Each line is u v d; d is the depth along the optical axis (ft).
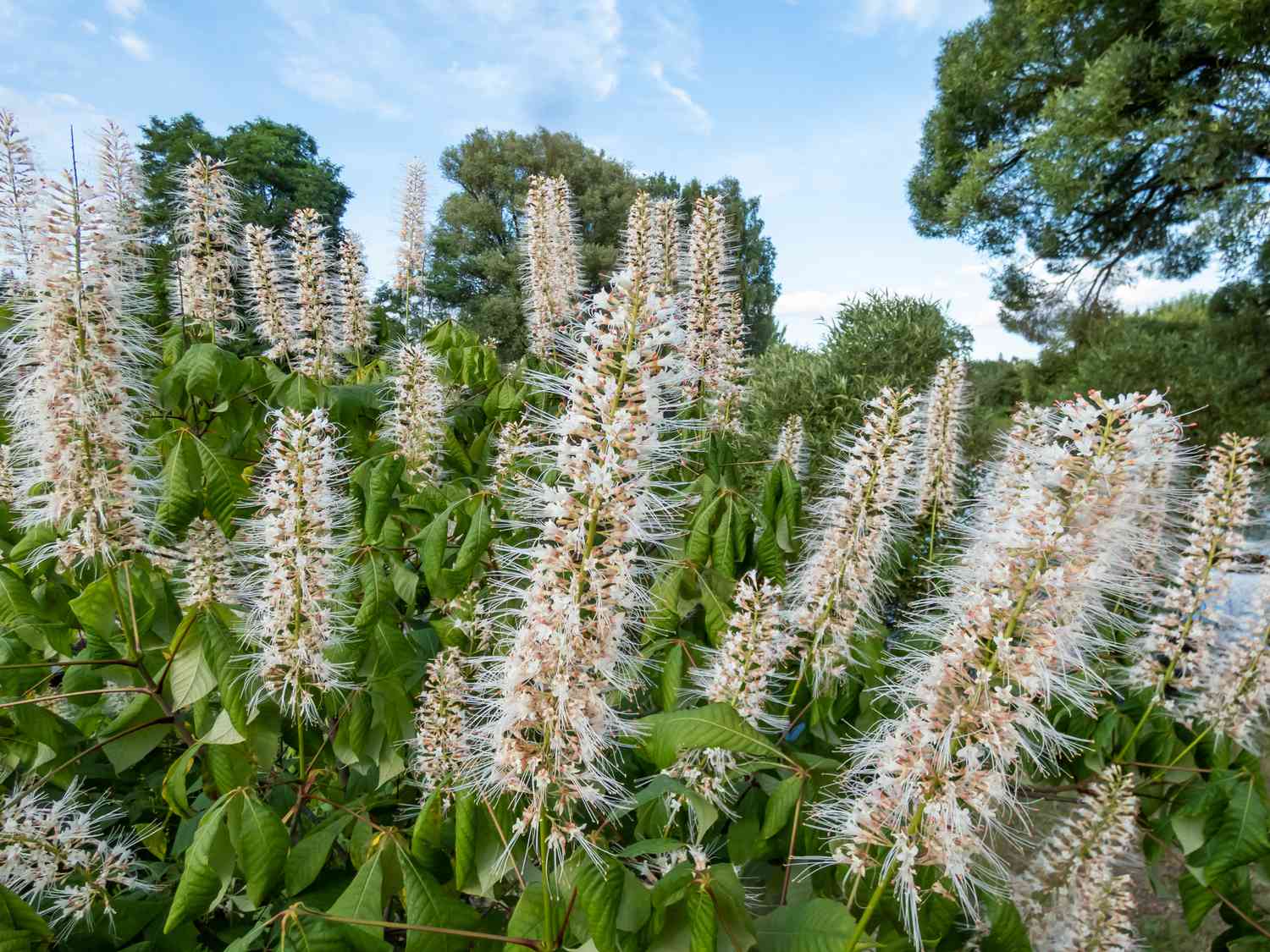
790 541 11.18
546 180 18.45
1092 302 60.29
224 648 8.04
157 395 11.34
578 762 6.26
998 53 56.85
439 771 8.69
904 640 11.21
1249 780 9.64
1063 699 8.53
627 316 5.57
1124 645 11.71
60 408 8.12
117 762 8.46
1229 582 10.63
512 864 6.70
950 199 56.39
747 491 19.29
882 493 9.48
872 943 6.16
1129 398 5.96
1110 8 48.73
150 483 9.16
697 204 15.02
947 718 6.16
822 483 19.43
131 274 9.52
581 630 5.73
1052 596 5.89
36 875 8.07
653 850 6.16
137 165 12.16
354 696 9.12
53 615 10.19
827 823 7.90
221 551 10.26
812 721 10.05
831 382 29.32
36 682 9.25
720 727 6.86
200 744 7.91
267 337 15.98
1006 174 54.80
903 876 6.24
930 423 15.81
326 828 7.60
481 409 17.87
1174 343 46.78
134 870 9.26
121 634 9.83
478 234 102.78
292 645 8.00
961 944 9.37
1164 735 11.23
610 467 5.48
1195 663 10.83
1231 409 42.11
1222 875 9.41
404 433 13.83
